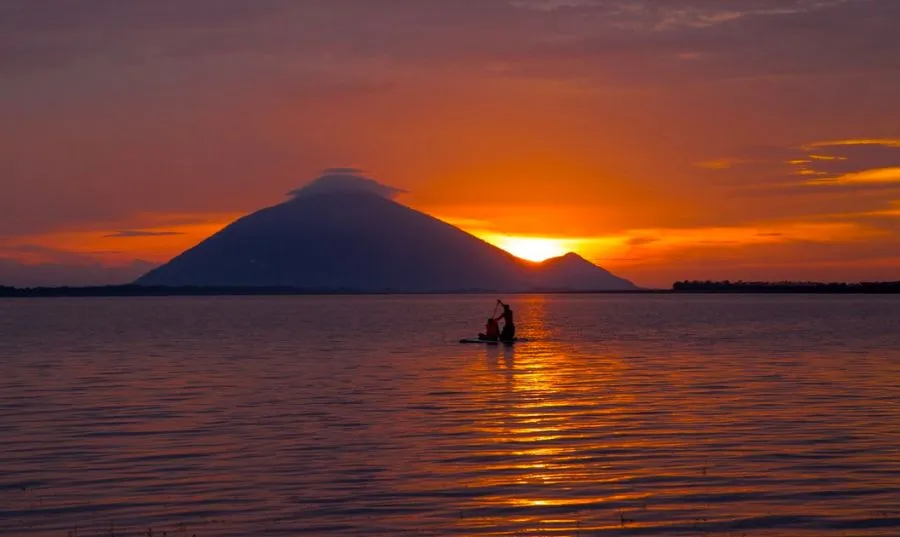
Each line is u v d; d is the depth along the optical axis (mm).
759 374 39531
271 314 149375
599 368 43094
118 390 34938
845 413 27547
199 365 46250
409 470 20234
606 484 18859
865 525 16000
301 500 17828
